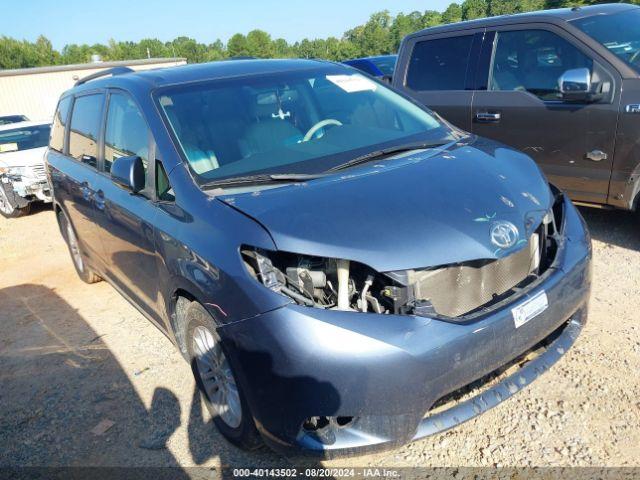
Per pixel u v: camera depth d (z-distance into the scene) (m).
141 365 3.83
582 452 2.61
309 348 2.24
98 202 3.90
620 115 4.40
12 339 4.55
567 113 4.74
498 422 2.86
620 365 3.16
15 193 8.72
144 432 3.13
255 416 2.48
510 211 2.62
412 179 2.77
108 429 3.20
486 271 2.53
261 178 2.92
